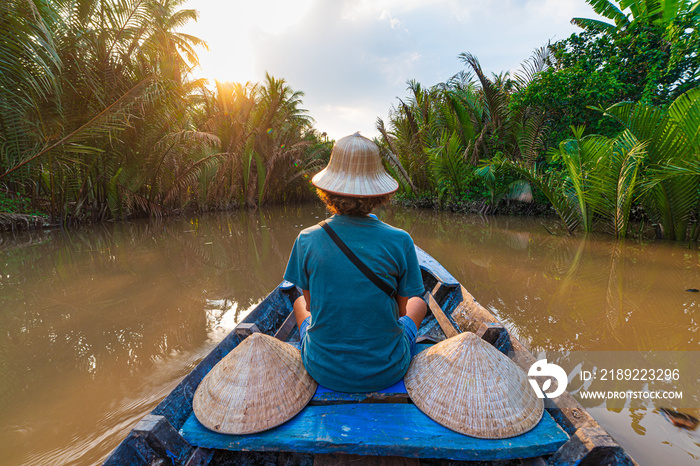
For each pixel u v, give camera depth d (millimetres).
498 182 11734
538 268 5066
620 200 6602
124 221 11844
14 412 2016
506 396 1367
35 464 1644
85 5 8602
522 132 11273
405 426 1318
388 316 1396
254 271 5277
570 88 9781
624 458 1103
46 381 2346
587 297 3822
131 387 2266
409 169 15797
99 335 3072
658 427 1796
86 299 4051
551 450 1240
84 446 1759
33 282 4734
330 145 25922
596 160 6840
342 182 1373
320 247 1364
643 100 8773
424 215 12633
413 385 1489
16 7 6000
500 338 1927
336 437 1268
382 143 16688
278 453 1406
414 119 15711
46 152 8086
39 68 7355
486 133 13031
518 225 9594
